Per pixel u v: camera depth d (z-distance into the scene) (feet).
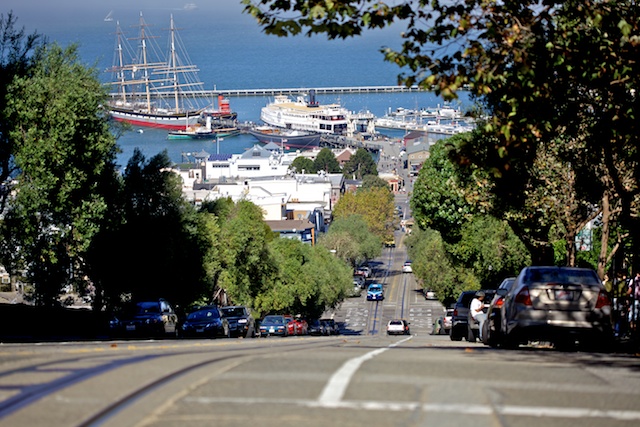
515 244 246.27
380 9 78.48
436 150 254.06
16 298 292.81
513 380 51.01
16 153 195.11
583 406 43.09
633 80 88.28
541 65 85.10
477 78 78.13
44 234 209.87
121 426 36.76
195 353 69.46
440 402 42.45
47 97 197.26
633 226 111.75
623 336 130.93
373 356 65.00
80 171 199.41
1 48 201.67
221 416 38.70
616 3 82.17
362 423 37.68
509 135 88.17
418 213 274.16
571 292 86.79
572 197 147.74
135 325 166.30
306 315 454.40
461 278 360.48
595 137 101.24
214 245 296.30
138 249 257.75
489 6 79.71
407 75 81.61
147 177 270.67
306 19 78.38
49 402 41.60
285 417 38.68
